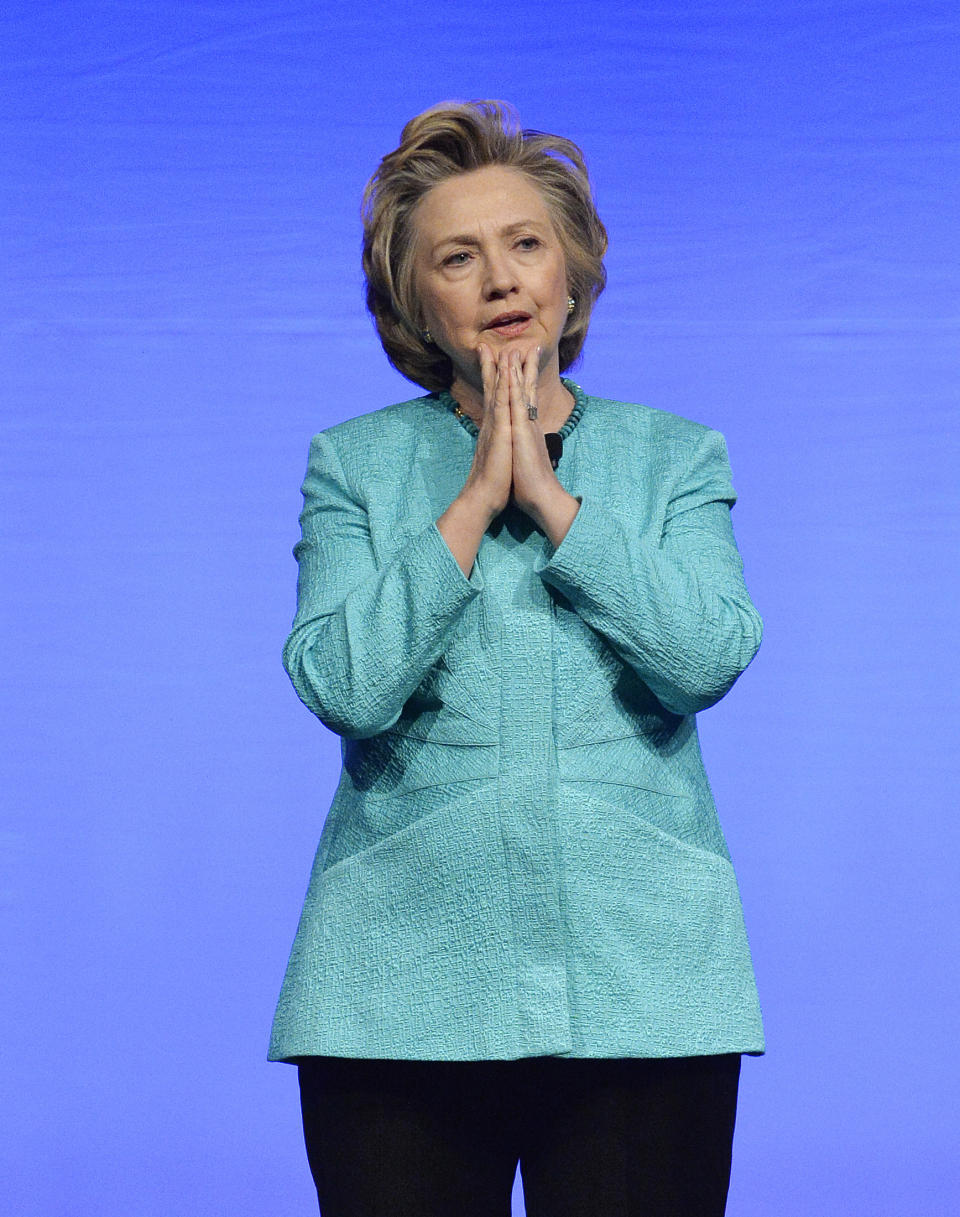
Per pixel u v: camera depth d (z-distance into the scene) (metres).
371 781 6.57
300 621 6.63
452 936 6.30
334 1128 6.39
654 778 6.48
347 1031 6.33
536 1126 6.37
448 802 6.35
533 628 6.39
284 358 12.04
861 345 11.93
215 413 11.99
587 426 6.86
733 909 6.51
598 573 6.25
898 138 12.02
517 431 6.40
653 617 6.27
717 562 6.62
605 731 6.41
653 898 6.34
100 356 11.99
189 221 12.07
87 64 12.12
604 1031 6.16
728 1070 6.42
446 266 6.75
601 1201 6.19
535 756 6.32
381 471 6.87
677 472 6.75
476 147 6.90
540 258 6.74
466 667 6.40
